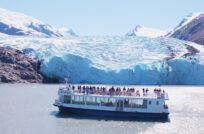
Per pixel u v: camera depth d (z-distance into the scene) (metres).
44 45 167.50
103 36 195.50
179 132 42.91
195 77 153.75
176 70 153.88
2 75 136.50
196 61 155.75
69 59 148.38
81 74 147.50
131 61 155.88
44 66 150.12
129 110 51.88
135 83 146.62
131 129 44.09
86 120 49.53
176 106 70.38
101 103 52.78
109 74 145.00
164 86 141.50
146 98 51.66
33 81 142.75
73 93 54.78
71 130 42.84
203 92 109.19
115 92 53.25
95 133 41.44
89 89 54.62
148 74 148.38
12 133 40.62
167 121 50.34
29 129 42.97
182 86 142.50
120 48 173.25
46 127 44.34
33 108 61.06
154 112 51.53
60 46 166.75
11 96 82.50
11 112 55.91
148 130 43.78
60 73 148.25
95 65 148.25
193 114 58.28
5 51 153.38
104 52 165.12
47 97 81.62
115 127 45.09
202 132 43.12
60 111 55.28
